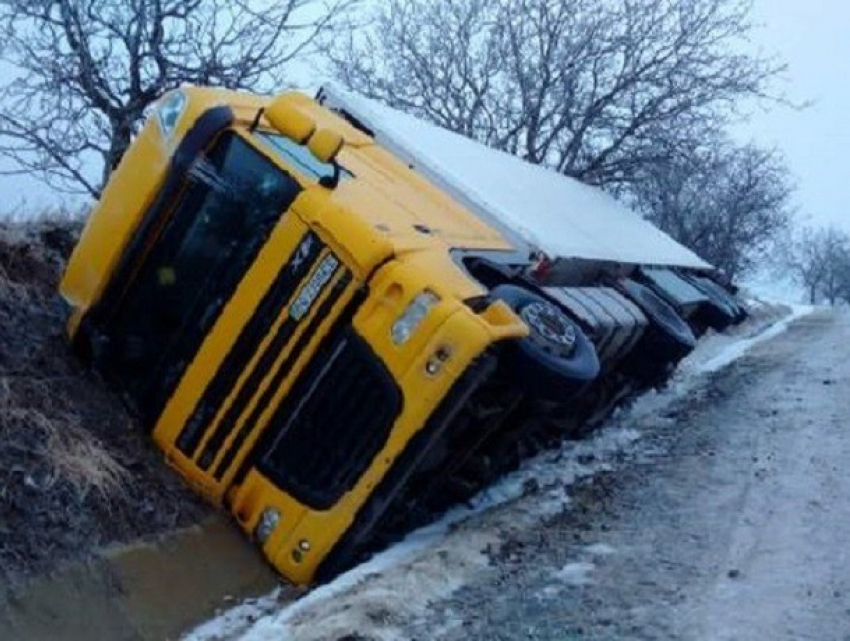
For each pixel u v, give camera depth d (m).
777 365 16.28
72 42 10.81
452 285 5.98
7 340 6.66
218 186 6.36
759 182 32.78
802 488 8.00
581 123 17.98
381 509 5.90
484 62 18.58
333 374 5.96
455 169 8.22
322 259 6.00
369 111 8.45
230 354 6.17
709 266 14.20
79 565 5.36
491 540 6.65
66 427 6.12
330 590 5.65
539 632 5.23
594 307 7.81
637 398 11.70
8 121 10.94
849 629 5.28
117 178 6.62
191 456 6.32
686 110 18.08
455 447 6.67
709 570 6.20
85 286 6.64
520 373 6.20
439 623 5.31
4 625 4.83
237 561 6.04
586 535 6.87
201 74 11.27
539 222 8.24
